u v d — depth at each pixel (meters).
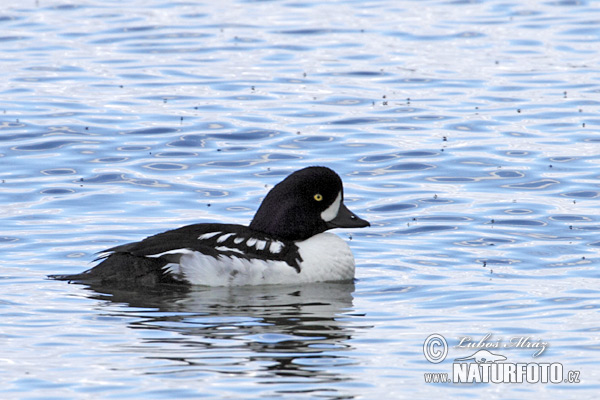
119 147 20.47
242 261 14.37
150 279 14.16
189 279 14.23
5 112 22.19
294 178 15.24
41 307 13.15
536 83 24.66
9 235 16.17
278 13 31.25
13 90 23.70
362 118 22.27
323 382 10.95
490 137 21.12
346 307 13.45
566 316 12.98
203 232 14.77
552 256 15.44
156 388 10.73
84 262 15.11
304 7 32.00
